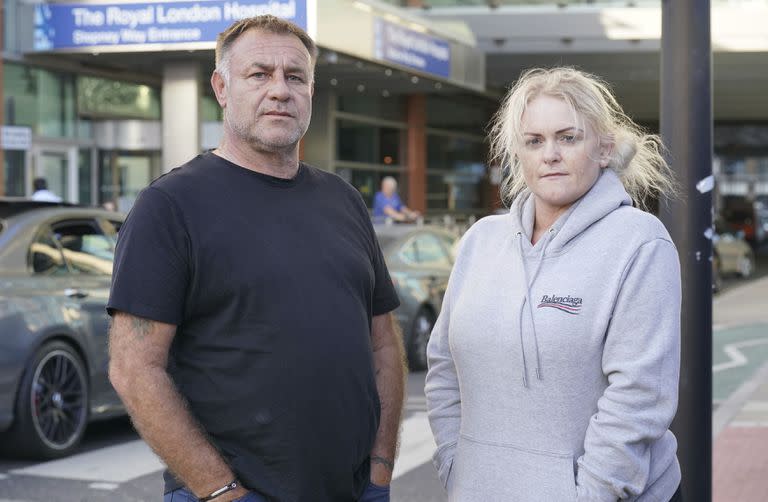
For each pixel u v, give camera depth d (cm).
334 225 297
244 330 276
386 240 1146
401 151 2781
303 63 294
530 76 282
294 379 275
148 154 1961
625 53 2445
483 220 300
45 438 698
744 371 1101
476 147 3288
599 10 2400
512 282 276
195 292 276
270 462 275
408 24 1959
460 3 2453
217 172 287
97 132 1889
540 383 267
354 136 2523
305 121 296
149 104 1995
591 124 274
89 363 739
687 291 432
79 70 1775
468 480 278
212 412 276
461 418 287
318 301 281
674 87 434
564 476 264
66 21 1620
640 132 289
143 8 1568
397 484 636
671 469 281
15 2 1653
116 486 632
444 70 2123
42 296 712
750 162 5969
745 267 2672
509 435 272
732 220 4284
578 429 267
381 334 320
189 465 268
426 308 1151
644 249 266
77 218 779
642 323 262
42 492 616
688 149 432
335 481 283
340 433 282
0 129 1562
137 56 1683
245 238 279
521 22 2438
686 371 432
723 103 3466
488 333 275
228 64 293
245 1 1536
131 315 270
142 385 267
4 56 1647
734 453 707
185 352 280
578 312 265
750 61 2500
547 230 277
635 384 258
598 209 272
